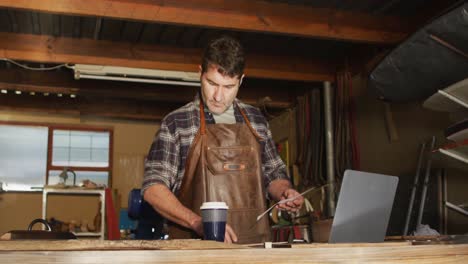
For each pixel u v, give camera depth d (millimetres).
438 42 3156
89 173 8992
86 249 993
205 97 2096
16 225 6922
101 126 9148
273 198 2240
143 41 5637
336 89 6062
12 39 5316
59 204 7055
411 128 5027
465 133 2982
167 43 5711
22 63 6555
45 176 8797
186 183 2062
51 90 6715
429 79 3557
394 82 3715
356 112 5969
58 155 8914
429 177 4508
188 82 6047
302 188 6863
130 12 4121
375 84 3826
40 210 7031
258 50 5977
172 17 4211
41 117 8930
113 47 5555
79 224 6820
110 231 6324
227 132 2094
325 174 6344
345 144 5863
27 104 8141
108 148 9141
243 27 4402
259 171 2109
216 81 1997
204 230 1499
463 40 3043
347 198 1696
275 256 995
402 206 4742
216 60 1955
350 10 4824
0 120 8766
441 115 4609
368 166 5703
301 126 6938
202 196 2029
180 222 1865
